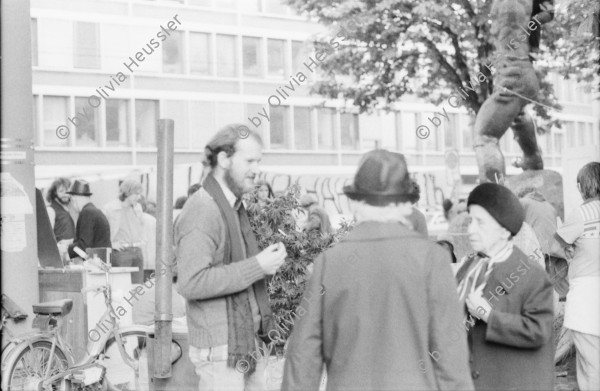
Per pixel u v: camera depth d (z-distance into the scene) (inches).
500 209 169.3
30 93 310.8
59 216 412.2
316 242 224.5
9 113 305.7
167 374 215.5
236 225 181.9
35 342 259.9
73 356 279.7
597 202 231.3
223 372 179.2
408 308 137.0
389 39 418.9
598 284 229.9
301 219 228.5
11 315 268.5
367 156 144.9
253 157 185.5
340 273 139.9
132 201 409.4
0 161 306.2
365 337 137.4
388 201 142.1
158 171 216.4
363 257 139.3
